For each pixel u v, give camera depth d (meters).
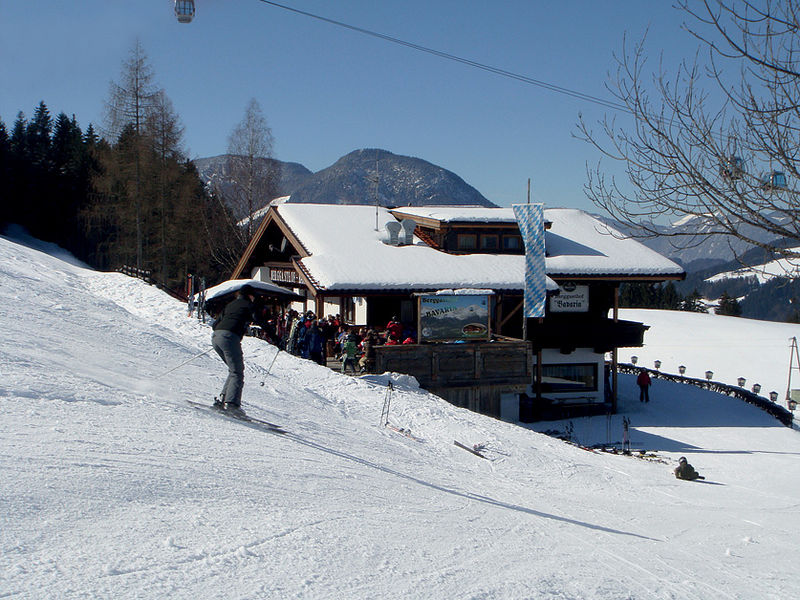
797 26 7.30
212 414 9.92
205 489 6.38
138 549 4.75
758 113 7.34
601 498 12.70
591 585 5.96
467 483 11.02
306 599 4.42
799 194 7.04
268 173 53.12
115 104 51.50
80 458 6.38
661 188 7.69
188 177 59.44
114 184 52.50
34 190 71.38
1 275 19.83
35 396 8.42
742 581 7.13
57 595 3.87
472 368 23.44
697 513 12.26
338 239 31.06
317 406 15.23
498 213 33.66
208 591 4.28
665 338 58.50
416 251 30.38
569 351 31.95
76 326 14.94
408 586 5.01
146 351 14.77
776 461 21.91
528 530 7.91
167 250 54.53
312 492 7.20
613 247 34.16
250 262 39.28
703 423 29.19
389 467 10.12
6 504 5.02
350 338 23.05
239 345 10.28
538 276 24.52
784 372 48.00
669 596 6.08
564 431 26.92
